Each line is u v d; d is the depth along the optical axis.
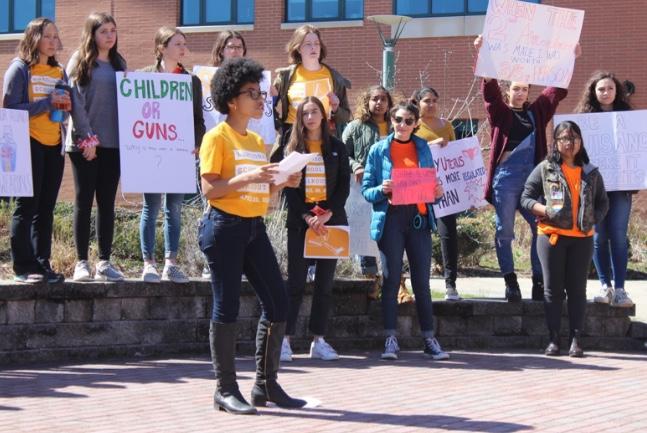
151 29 30.02
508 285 11.91
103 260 10.77
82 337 10.41
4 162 9.60
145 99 10.55
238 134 7.86
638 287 15.94
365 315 11.68
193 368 9.94
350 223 11.39
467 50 27.47
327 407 8.11
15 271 10.26
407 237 10.81
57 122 10.05
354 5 28.66
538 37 11.40
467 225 17.95
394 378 9.55
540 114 11.75
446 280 12.05
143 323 10.72
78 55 10.50
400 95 12.76
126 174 10.42
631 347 11.89
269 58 29.03
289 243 10.49
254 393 8.09
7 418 7.52
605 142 11.70
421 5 28.09
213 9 29.70
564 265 11.07
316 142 10.39
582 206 10.86
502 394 8.77
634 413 8.05
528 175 11.64
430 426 7.46
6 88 9.93
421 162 10.71
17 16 31.61
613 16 26.33
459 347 11.74
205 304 11.09
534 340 11.88
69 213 15.88
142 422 7.45
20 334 10.05
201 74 11.28
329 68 11.41
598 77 11.95
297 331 11.34
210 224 7.73
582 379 9.62
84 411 7.81
